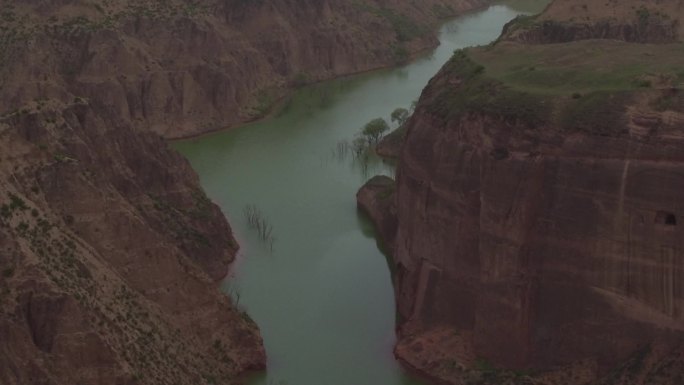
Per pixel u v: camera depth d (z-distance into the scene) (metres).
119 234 72.25
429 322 78.06
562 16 122.50
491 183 70.75
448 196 76.50
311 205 112.38
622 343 66.81
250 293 90.00
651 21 120.50
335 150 134.25
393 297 89.06
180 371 64.31
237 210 111.19
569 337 68.81
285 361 77.81
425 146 81.94
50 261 60.03
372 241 101.81
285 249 99.94
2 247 56.34
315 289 90.81
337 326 83.81
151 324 66.38
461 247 75.31
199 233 94.62
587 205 67.00
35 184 68.06
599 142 66.44
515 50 95.25
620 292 66.50
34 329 54.91
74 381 54.62
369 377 75.31
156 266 73.69
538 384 68.62
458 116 77.50
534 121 69.75
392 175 121.44
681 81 73.12
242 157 133.00
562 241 68.38
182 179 101.44
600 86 73.25
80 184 70.94
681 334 64.50
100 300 61.75
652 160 64.38
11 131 69.56
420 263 80.44
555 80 77.31
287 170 126.19
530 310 70.25
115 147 91.19
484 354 72.50
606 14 121.81
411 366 75.50
